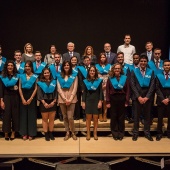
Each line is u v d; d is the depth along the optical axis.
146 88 6.33
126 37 7.54
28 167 6.47
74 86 6.31
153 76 6.32
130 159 6.65
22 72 6.82
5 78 6.25
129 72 6.71
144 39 8.98
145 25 8.93
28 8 8.89
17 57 6.89
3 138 6.57
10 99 6.29
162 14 8.88
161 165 5.85
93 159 6.22
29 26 8.95
